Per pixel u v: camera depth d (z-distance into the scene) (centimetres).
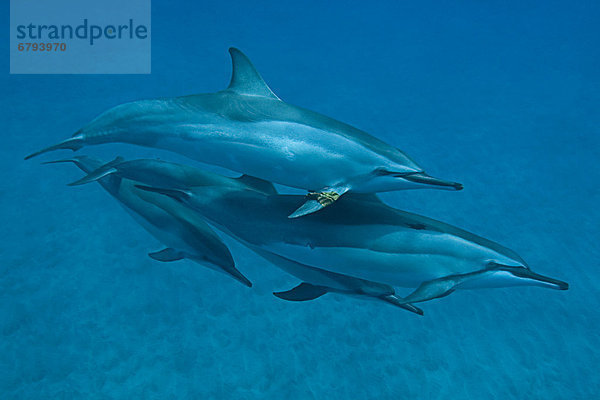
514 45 2728
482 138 1736
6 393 816
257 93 446
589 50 2638
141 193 591
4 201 1202
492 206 1388
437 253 409
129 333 932
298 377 884
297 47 2489
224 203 455
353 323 998
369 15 3212
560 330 1027
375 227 421
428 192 1420
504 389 901
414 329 1001
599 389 915
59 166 1345
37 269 1036
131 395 831
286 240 435
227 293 1033
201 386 855
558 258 1216
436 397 877
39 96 1681
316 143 410
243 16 2881
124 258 1086
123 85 1842
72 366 866
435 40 2777
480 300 1088
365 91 2056
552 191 1465
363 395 868
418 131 1764
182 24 2606
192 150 436
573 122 1859
